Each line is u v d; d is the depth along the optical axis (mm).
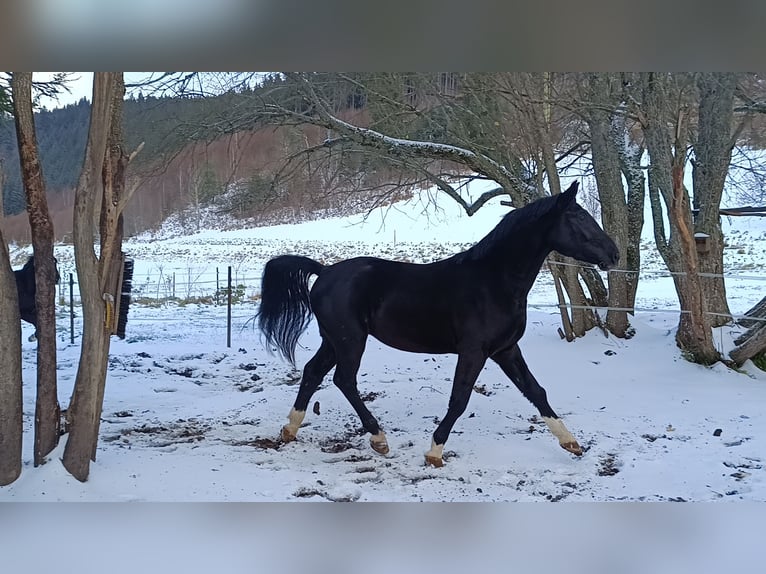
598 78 8523
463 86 8672
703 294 7992
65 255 18484
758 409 6316
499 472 4676
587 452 5141
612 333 9039
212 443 5184
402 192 11820
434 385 7152
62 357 8258
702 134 8914
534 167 9820
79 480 4051
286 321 5324
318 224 25406
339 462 4828
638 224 9477
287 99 9383
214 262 19297
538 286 15250
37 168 4031
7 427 3898
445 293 4824
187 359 8398
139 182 4250
